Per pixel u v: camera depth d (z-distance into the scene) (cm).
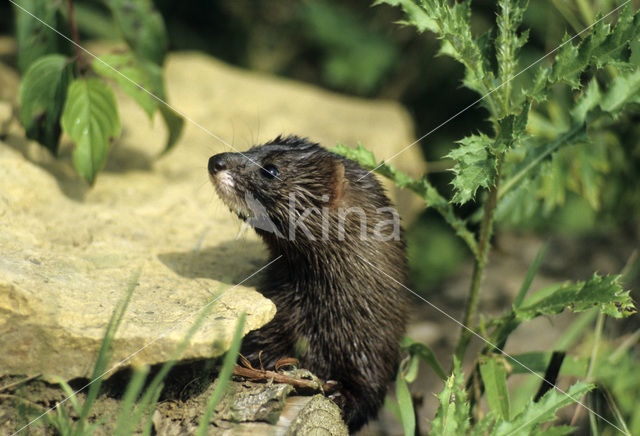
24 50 939
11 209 786
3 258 650
